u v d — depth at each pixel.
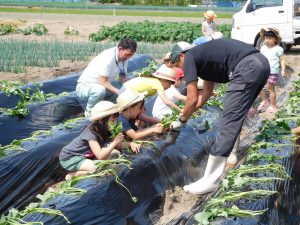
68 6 24.20
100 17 19.33
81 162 3.18
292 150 3.32
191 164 3.51
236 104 2.87
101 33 12.95
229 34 12.88
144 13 21.77
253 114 5.23
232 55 2.91
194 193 2.99
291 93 5.21
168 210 3.05
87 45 10.32
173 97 4.05
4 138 4.05
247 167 2.91
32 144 3.56
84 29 15.01
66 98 4.88
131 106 3.38
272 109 5.30
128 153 3.26
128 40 4.25
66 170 3.55
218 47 2.94
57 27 15.47
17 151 3.44
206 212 2.38
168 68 3.98
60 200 2.59
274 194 2.68
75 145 3.22
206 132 3.88
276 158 3.08
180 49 3.09
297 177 3.22
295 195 3.04
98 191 2.70
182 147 3.54
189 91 2.98
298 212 2.96
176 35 12.62
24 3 25.23
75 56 9.20
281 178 2.85
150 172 3.12
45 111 4.59
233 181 2.73
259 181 2.74
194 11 23.27
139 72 6.21
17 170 3.30
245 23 9.95
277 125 3.67
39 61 8.48
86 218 2.51
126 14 21.11
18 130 4.21
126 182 2.90
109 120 3.20
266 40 5.16
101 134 3.22
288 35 9.66
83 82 4.36
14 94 5.00
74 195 2.63
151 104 4.62
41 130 4.09
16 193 3.24
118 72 4.39
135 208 2.84
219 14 21.11
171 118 3.68
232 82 2.90
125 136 3.46
